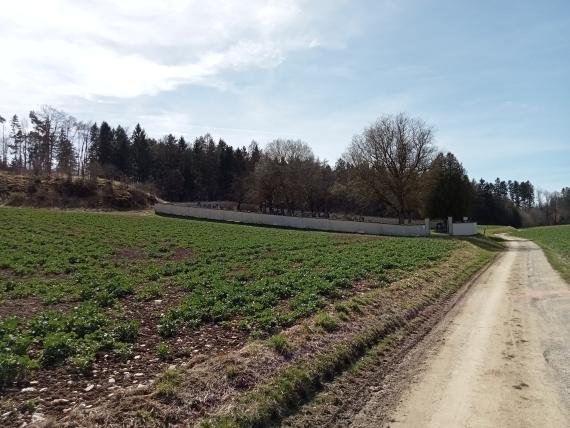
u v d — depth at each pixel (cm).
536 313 1662
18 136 10656
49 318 1216
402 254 3161
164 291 1736
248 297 1584
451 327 1459
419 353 1177
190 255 2844
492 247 5197
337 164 10231
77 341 1038
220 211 6338
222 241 3644
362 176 6862
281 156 10488
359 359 1097
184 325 1271
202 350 1068
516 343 1265
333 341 1133
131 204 7619
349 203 11512
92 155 12838
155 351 1051
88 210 6994
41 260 2262
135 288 1762
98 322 1216
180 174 12375
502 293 2112
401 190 6675
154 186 11456
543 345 1244
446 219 7256
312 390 898
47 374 870
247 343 1123
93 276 1953
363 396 892
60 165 9894
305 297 1580
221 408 759
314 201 10650
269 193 9719
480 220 13325
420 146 6606
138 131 13688
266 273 2161
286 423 768
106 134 12556
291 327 1253
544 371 1030
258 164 10012
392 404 852
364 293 1736
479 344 1255
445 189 7175
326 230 5984
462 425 765
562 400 869
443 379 981
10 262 2177
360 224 5884
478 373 1019
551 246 5459
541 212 16775
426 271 2438
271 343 1031
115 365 945
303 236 4491
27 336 1056
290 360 981
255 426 739
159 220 5312
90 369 912
